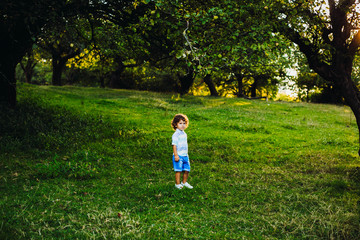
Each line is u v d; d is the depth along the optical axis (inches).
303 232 146.6
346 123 641.0
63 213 152.7
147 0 214.2
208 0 281.9
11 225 134.1
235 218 161.2
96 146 323.3
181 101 835.4
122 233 134.5
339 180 231.6
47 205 162.1
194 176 242.1
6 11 253.9
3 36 330.0
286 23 257.4
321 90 1386.6
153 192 194.4
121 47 389.7
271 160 311.1
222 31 245.6
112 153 302.2
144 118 502.3
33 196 173.3
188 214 163.0
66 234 130.6
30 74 1407.5
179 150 203.5
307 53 282.8
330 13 271.3
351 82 272.2
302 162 306.0
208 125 494.3
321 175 257.3
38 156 273.3
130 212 161.8
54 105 509.4
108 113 516.1
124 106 613.3
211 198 191.5
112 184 211.6
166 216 157.6
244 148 357.7
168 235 136.3
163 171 254.4
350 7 259.3
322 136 467.8
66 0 295.6
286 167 287.9
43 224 139.3
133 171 248.2
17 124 349.7
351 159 322.0
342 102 1286.9
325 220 158.9
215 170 267.3
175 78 1228.5
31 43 320.5
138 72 1299.2
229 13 228.1
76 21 368.8
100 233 133.4
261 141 402.6
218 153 326.0
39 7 242.7
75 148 311.3
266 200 192.2
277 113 715.4
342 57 263.9
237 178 241.9
